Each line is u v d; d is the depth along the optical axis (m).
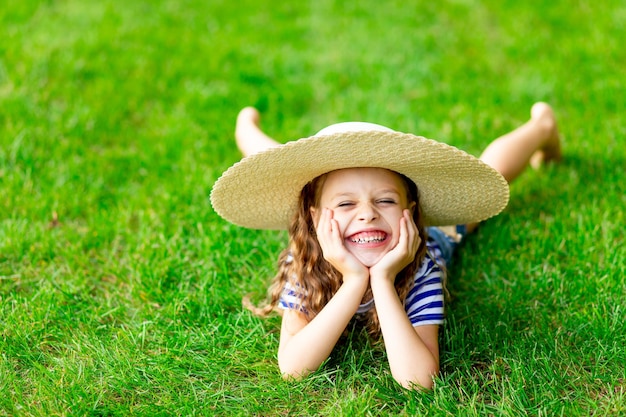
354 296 2.38
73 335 2.68
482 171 2.41
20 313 2.77
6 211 3.46
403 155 2.28
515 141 3.49
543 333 2.62
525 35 5.27
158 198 3.58
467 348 2.57
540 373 2.40
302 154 2.26
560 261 3.13
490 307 2.82
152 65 4.89
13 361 2.55
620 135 3.96
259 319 2.77
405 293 2.57
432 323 2.54
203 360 2.54
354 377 2.40
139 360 2.53
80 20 5.40
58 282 3.03
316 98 4.68
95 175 3.79
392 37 5.33
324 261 2.61
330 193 2.45
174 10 5.72
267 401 2.35
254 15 5.75
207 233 3.30
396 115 4.35
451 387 2.36
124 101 4.48
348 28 5.53
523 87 4.59
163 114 4.42
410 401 2.25
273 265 3.09
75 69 4.70
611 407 2.25
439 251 2.95
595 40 5.06
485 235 3.32
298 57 5.10
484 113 4.34
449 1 5.87
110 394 2.40
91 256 3.23
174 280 3.04
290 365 2.39
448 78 4.82
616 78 4.59
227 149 4.03
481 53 5.14
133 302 2.92
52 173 3.76
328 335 2.37
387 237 2.43
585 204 3.46
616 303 2.73
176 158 3.96
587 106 4.34
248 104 4.52
